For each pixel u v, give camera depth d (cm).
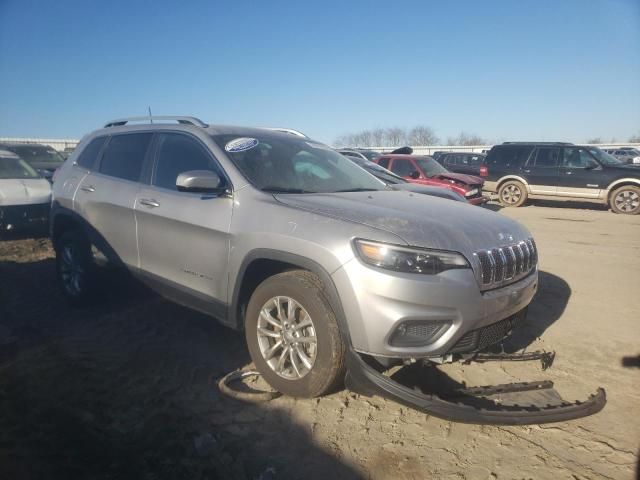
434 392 320
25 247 806
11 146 1534
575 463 269
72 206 497
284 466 264
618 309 515
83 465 262
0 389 342
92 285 487
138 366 376
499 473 260
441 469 263
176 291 396
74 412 313
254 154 393
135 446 279
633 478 257
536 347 415
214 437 287
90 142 527
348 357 293
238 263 342
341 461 268
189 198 384
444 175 1281
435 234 296
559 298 553
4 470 256
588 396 333
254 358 342
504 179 1541
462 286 285
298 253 307
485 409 285
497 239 322
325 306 300
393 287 276
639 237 962
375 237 287
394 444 283
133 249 432
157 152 435
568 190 1443
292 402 325
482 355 346
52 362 383
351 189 404
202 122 427
